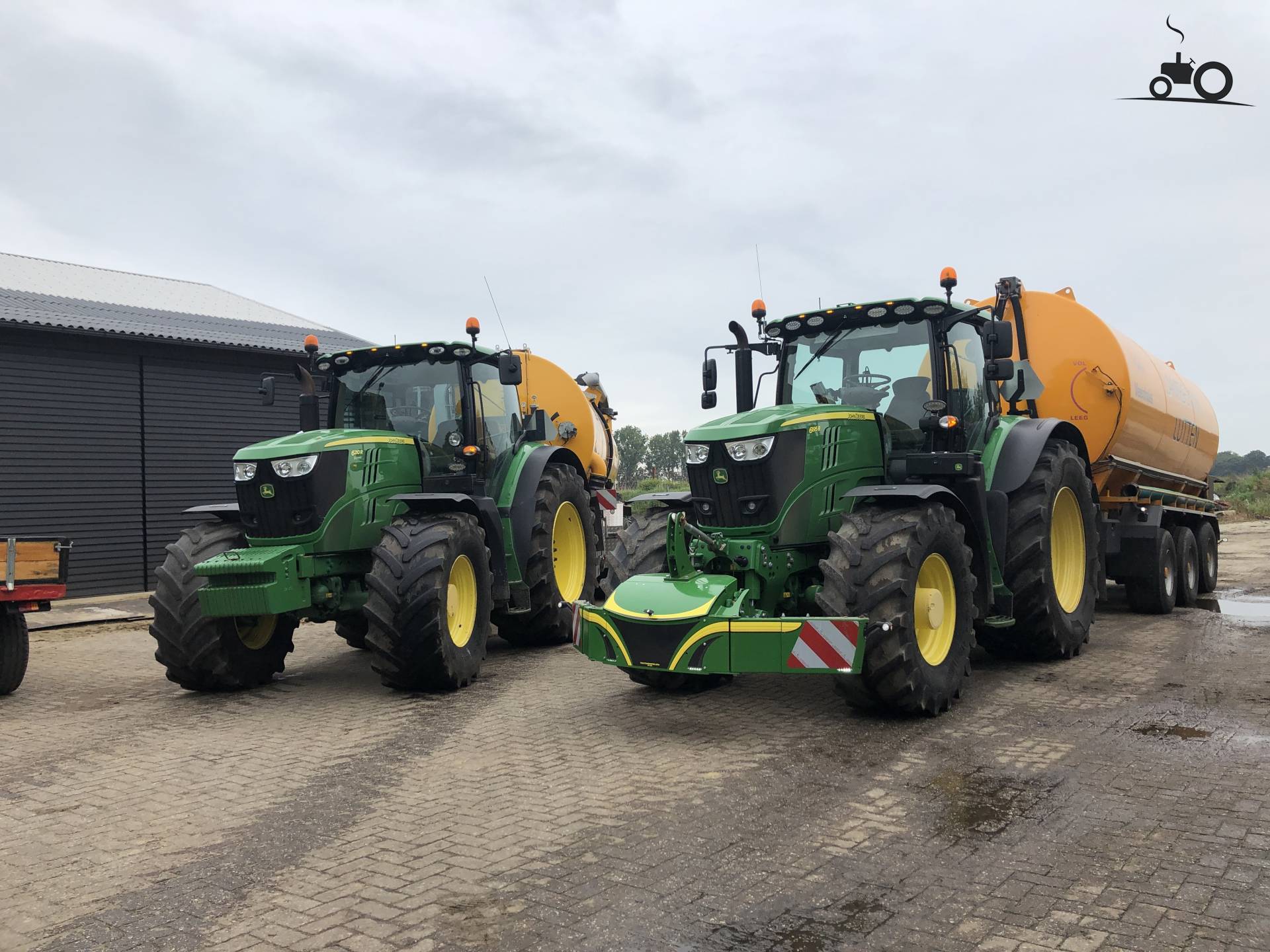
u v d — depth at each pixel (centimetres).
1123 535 1027
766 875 361
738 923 322
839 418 661
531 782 489
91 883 376
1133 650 813
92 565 1424
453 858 388
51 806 477
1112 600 1180
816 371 723
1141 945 298
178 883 373
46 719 680
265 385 862
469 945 312
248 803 472
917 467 652
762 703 651
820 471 645
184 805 472
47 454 1382
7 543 734
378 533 773
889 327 701
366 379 860
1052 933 307
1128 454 974
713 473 641
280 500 721
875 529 578
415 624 690
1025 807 425
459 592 748
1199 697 629
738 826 414
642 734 579
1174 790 441
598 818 431
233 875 380
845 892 343
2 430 1340
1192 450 1152
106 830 439
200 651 726
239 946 316
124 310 1638
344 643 1009
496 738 583
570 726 607
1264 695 630
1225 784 447
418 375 845
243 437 1602
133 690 786
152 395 1496
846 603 562
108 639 1088
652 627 575
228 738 609
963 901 333
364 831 425
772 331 733
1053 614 730
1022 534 725
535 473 889
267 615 769
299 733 616
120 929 333
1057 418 930
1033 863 363
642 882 357
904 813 423
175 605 729
